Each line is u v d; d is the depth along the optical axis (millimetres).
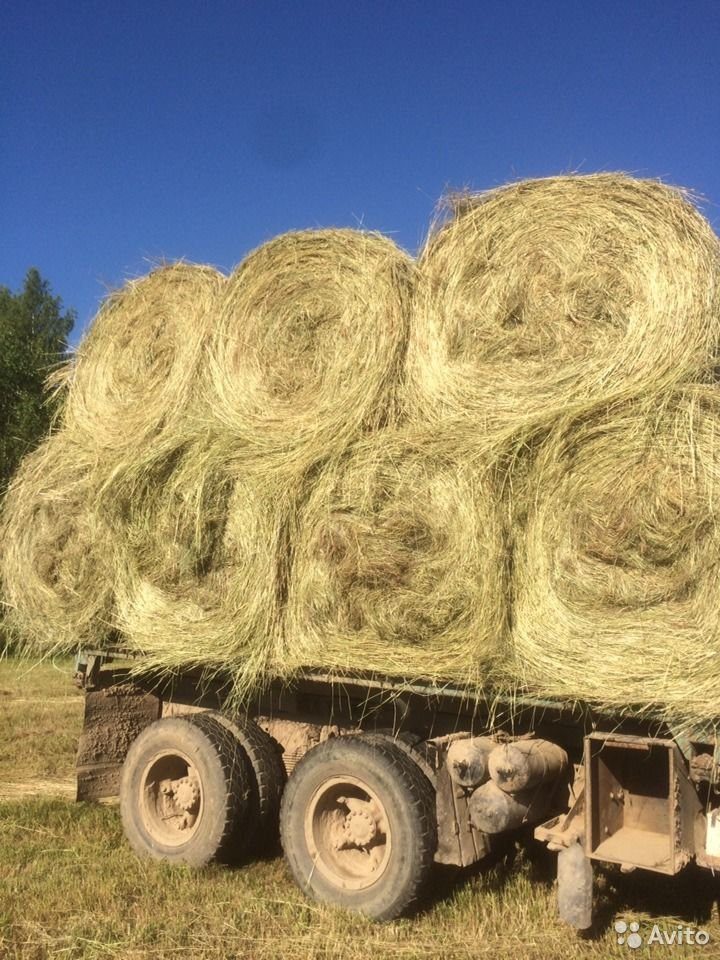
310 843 4938
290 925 4570
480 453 4535
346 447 4988
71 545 6266
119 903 4820
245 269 5887
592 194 4758
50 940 4352
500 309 4848
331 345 5426
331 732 5656
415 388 4973
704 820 4047
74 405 6699
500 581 4414
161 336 6336
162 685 6609
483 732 4832
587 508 4281
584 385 4477
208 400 5836
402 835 4605
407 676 4637
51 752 8680
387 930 4484
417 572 4648
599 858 4180
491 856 5281
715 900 4738
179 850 5531
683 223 4484
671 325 4355
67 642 6316
